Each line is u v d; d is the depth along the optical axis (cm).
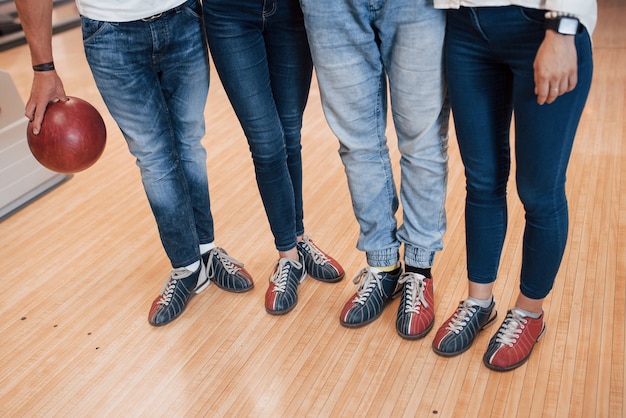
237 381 178
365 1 151
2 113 265
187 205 199
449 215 243
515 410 160
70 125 168
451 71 150
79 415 173
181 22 174
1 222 272
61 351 197
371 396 168
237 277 213
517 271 209
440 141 170
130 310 212
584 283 200
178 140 198
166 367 186
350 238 237
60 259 243
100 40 166
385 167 180
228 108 367
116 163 315
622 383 164
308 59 180
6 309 218
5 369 192
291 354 186
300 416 165
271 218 199
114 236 255
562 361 173
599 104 317
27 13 160
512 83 151
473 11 137
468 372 173
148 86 178
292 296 203
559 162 146
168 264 236
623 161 265
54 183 297
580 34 129
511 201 248
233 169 296
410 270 191
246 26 165
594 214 233
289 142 195
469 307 180
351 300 195
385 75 171
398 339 187
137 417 170
